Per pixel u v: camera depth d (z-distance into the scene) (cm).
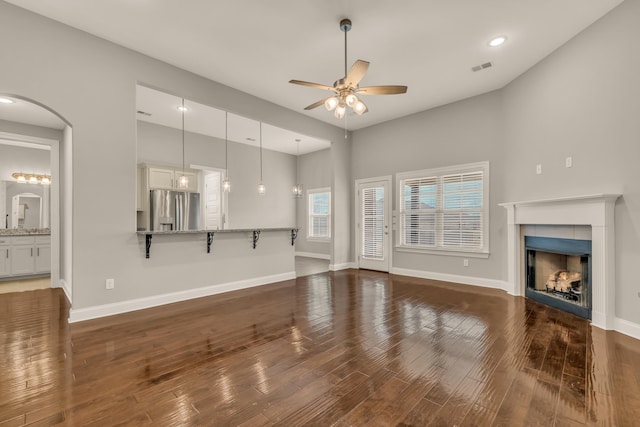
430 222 554
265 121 507
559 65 359
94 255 334
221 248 453
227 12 296
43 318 338
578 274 367
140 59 367
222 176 732
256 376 211
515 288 434
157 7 288
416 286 491
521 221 420
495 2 283
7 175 612
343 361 232
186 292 410
